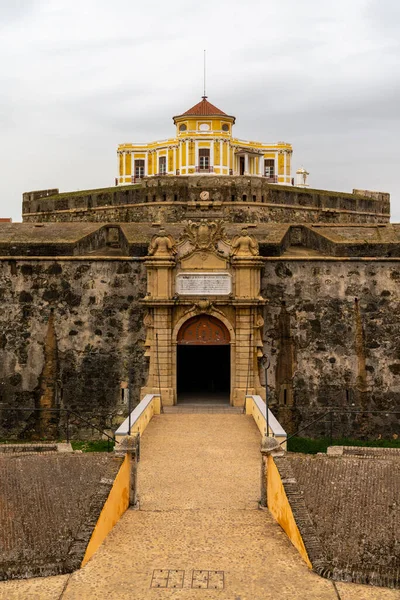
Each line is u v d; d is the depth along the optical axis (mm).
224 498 22844
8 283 38062
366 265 37688
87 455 22109
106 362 37719
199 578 17062
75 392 37688
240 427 31781
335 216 64250
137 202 58844
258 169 87625
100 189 68188
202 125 81812
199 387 42375
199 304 35562
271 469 21578
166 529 20062
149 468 25906
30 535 18891
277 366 37562
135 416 29719
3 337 37938
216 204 56938
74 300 37938
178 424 32312
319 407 37406
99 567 17609
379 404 37250
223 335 36250
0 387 37750
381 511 19797
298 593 16422
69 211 63000
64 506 20016
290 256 38406
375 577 16938
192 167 81812
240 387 35750
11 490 20453
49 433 37625
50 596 16234
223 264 35969
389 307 37500
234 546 18906
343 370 37406
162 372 35844
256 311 35906
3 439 37562
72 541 18688
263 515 21297
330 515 19750
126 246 39094
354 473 21281
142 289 37688
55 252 38312
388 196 72125
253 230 42531
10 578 17062
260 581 16953
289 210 60375
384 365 37344
